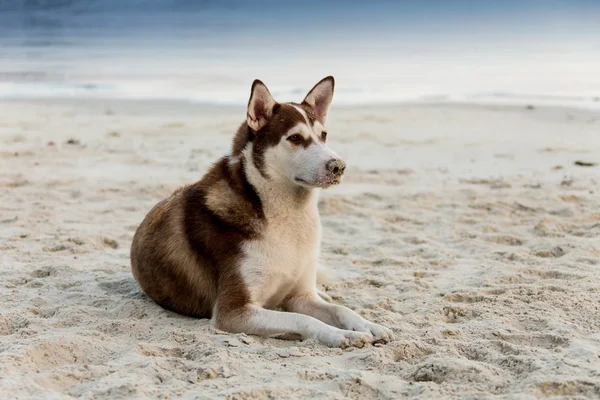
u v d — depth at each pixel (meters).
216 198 5.73
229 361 4.73
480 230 8.74
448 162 13.12
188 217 5.84
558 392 4.23
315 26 58.00
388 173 12.16
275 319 5.37
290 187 5.61
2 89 24.78
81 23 60.72
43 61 33.56
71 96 23.27
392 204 10.03
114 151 14.03
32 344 4.90
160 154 13.77
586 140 15.00
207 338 5.24
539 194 10.31
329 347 5.14
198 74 28.95
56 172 12.01
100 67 31.47
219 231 5.64
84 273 6.96
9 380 4.36
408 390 4.33
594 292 6.26
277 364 4.75
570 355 4.79
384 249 8.02
